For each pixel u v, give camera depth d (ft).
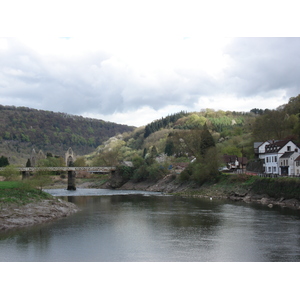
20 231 174.91
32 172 534.78
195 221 203.51
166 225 191.72
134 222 201.46
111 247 144.46
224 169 486.38
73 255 132.77
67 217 220.64
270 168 382.42
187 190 426.92
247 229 178.81
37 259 127.03
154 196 390.42
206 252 136.98
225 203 296.92
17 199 220.84
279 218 209.97
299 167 323.37
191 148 486.79
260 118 506.89
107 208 269.64
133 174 613.11
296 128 444.96
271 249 140.67
